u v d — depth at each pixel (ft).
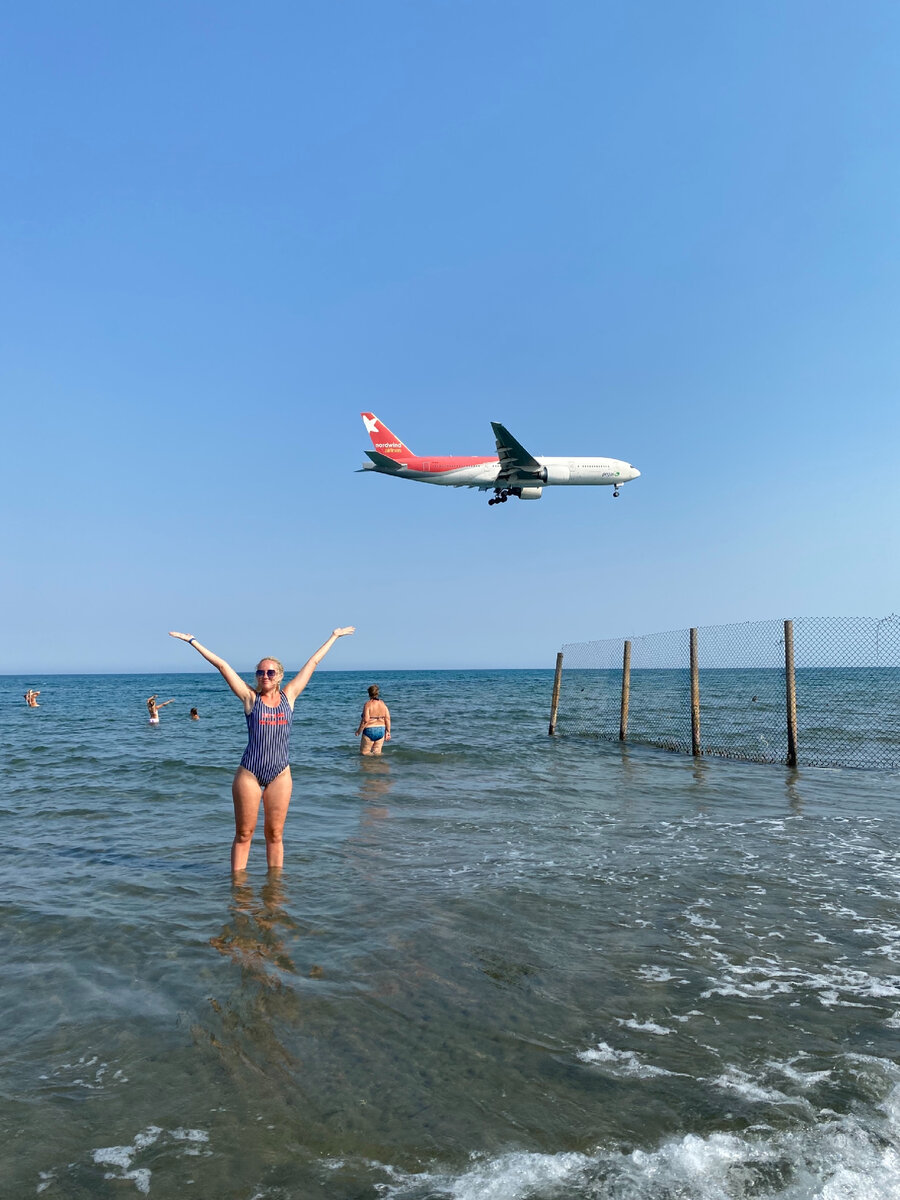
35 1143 9.41
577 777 41.86
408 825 29.35
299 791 37.40
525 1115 9.94
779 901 19.61
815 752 52.95
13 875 22.35
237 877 21.97
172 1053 11.73
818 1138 9.37
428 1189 8.48
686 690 120.98
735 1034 12.29
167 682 423.64
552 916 18.35
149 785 39.99
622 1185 8.48
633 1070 11.14
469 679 378.32
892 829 28.40
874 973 14.93
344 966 15.20
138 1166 8.95
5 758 52.60
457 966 15.21
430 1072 11.09
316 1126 9.75
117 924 17.88
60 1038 12.23
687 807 32.94
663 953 15.98
